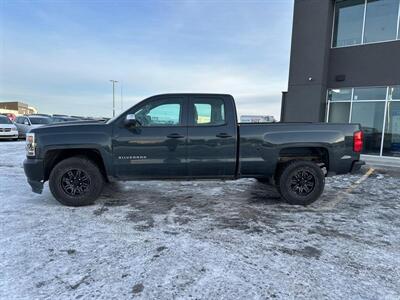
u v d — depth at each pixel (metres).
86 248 3.44
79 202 4.95
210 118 5.07
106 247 3.47
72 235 3.80
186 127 5.00
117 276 2.87
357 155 5.24
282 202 5.39
